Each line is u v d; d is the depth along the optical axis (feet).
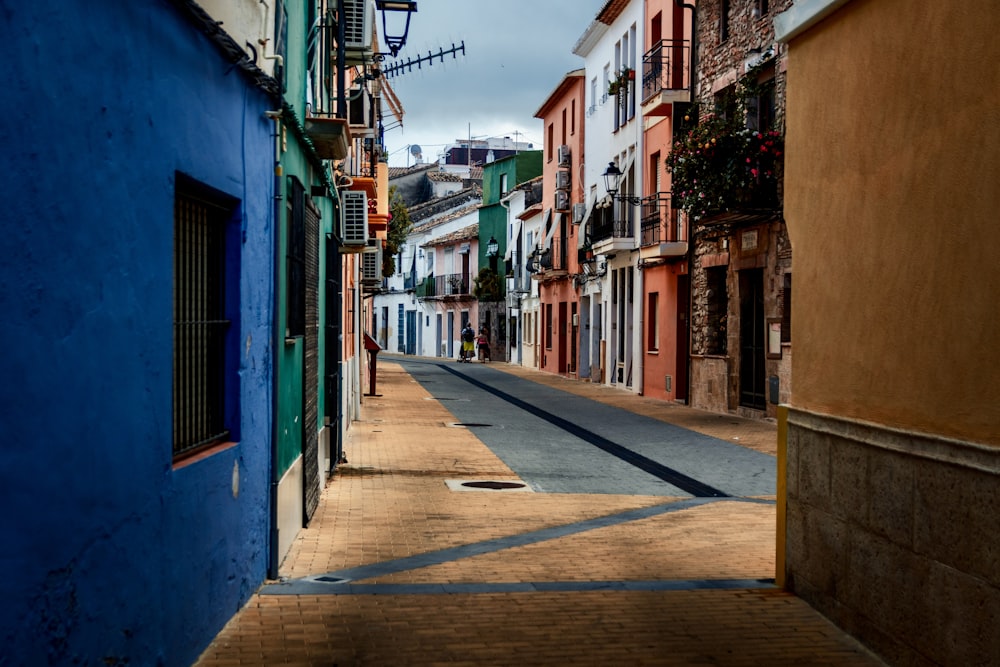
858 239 18.84
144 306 13.24
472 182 237.25
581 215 118.83
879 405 17.88
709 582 23.06
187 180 15.44
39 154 10.27
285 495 24.38
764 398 66.85
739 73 69.77
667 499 36.63
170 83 14.21
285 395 24.11
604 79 111.75
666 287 85.71
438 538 28.12
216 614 17.49
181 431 16.29
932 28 16.38
